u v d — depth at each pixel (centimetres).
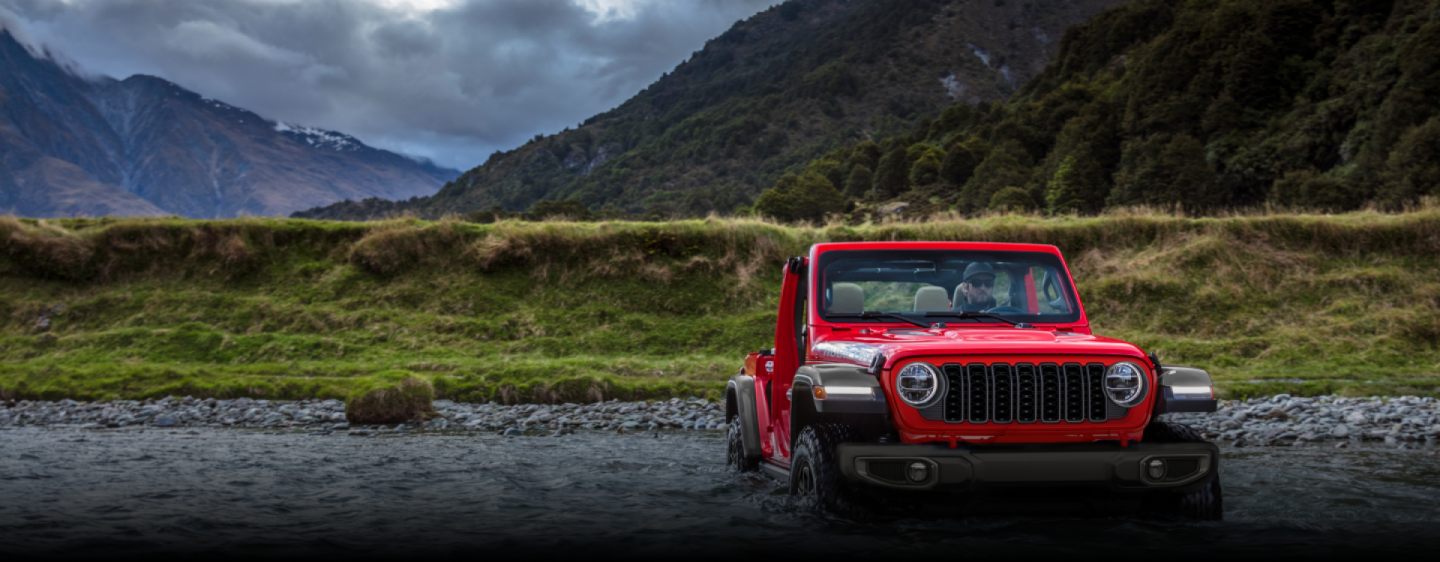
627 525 481
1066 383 434
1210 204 10344
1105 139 13562
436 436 978
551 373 1388
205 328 1798
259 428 1070
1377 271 1897
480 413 1192
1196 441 452
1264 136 10925
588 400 1327
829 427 473
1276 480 629
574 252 2102
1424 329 1642
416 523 492
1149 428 474
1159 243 2088
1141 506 477
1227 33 12850
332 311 1919
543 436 977
